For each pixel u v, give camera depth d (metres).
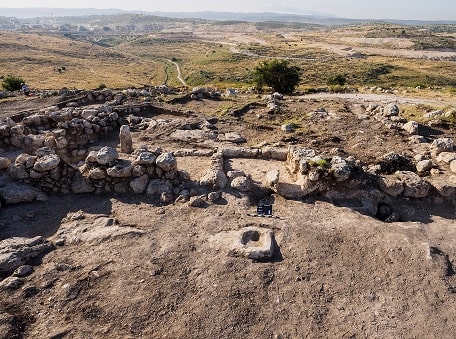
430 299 8.22
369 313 7.88
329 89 34.22
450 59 133.62
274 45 179.12
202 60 141.25
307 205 11.45
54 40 198.62
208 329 7.41
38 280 8.46
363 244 9.67
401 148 16.03
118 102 23.66
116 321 7.55
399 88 36.97
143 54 186.50
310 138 17.73
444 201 11.78
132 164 12.13
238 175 12.69
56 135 15.83
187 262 9.02
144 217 10.75
